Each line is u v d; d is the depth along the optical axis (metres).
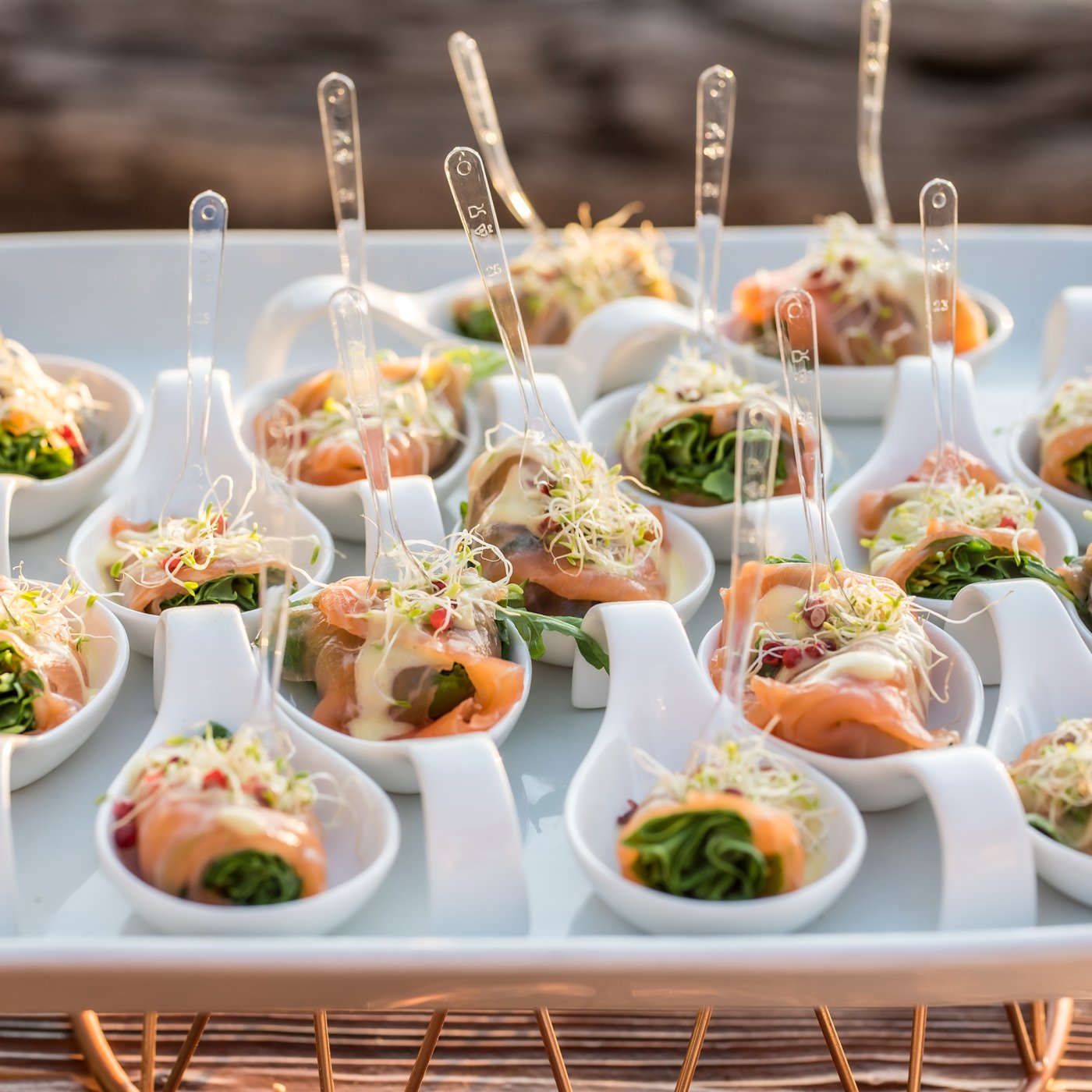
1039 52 5.32
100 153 4.54
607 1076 1.70
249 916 1.01
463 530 1.48
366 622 1.29
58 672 1.27
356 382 1.31
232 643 1.26
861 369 1.88
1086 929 1.00
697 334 1.85
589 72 5.13
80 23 5.32
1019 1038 1.64
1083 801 1.14
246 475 1.64
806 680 1.24
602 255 2.07
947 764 1.12
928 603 1.43
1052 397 1.81
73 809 1.21
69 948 0.95
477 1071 1.70
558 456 1.49
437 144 4.71
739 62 5.23
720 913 1.02
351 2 5.57
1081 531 1.61
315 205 4.37
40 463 1.62
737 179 4.59
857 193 4.54
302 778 1.14
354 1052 1.71
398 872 1.16
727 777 1.11
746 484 1.16
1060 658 1.30
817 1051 1.75
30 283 2.08
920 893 1.15
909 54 5.31
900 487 1.61
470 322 2.05
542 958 0.96
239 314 2.12
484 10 5.56
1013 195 4.52
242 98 4.92
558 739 1.33
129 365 2.03
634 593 1.41
